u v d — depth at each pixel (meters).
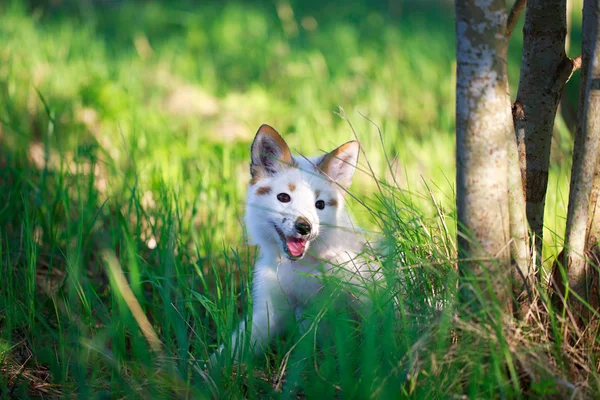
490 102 3.04
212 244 5.32
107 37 11.93
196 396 3.43
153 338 3.83
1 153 6.52
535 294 3.43
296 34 12.86
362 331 3.75
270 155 4.77
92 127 7.76
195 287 4.79
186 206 5.41
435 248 3.68
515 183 3.26
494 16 2.96
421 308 3.57
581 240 3.35
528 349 3.16
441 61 11.00
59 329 3.92
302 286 4.55
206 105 8.98
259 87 9.59
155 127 7.69
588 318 3.45
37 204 5.36
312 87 9.66
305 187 4.57
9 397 3.53
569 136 5.98
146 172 6.37
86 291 4.30
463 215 3.20
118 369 3.54
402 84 9.88
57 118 7.50
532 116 3.57
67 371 3.81
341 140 7.39
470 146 3.09
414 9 16.38
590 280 3.44
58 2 13.74
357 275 4.22
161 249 4.76
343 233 4.64
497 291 3.22
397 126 8.12
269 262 4.70
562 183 5.40
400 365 3.28
